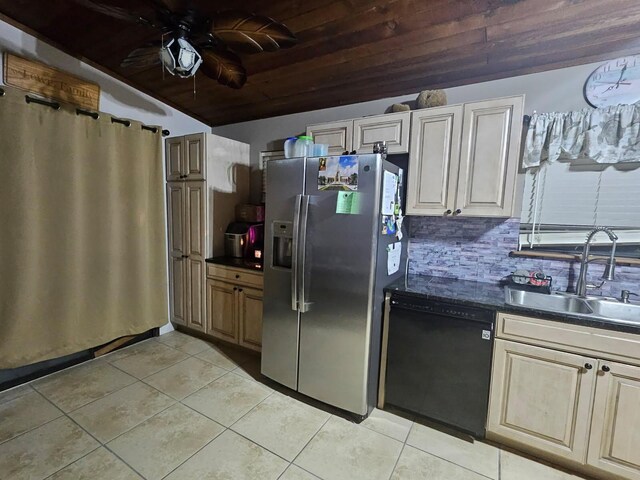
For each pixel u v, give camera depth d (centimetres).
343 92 256
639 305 174
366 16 177
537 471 164
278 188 216
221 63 183
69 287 236
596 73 186
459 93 225
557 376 158
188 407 209
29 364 222
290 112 304
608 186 191
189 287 312
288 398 222
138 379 241
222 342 307
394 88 241
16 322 212
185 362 269
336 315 199
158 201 295
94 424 190
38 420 192
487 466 167
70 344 241
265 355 235
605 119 183
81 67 242
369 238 184
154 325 302
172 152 306
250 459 168
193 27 146
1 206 203
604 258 189
